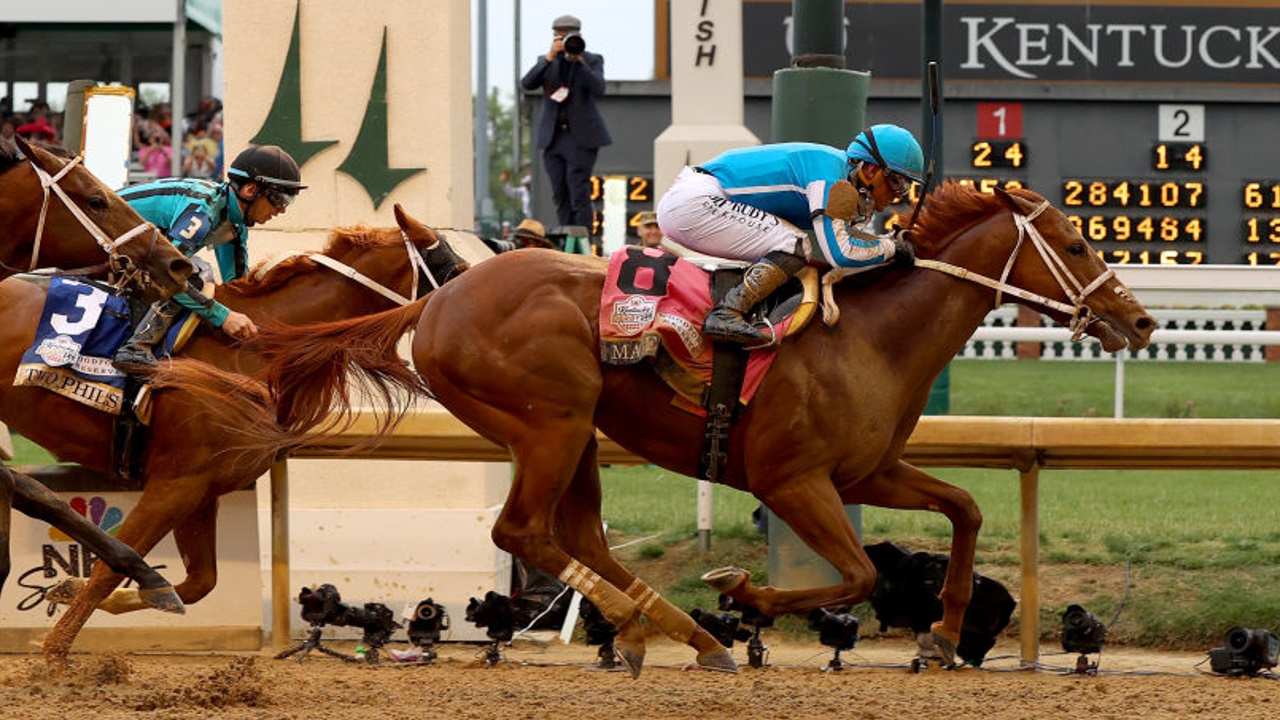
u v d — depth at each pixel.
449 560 11.34
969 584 9.34
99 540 8.80
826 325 8.64
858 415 8.58
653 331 8.48
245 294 9.98
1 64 26.09
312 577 11.38
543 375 8.55
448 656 10.73
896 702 8.69
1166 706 8.57
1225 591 11.15
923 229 8.97
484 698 8.80
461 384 8.70
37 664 9.83
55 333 9.40
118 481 10.30
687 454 8.72
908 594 9.88
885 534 12.62
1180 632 10.83
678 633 8.86
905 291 8.83
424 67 11.97
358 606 11.30
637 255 8.75
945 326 8.84
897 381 8.76
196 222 9.66
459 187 12.19
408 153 11.99
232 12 12.04
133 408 9.35
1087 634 9.65
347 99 12.01
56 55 26.14
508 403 8.62
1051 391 21.25
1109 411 19.48
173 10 24.55
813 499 8.54
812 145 8.88
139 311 9.54
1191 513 13.92
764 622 10.03
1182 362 24.97
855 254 8.59
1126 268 20.09
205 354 9.62
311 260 10.09
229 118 12.07
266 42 12.03
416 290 10.14
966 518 9.25
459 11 12.20
